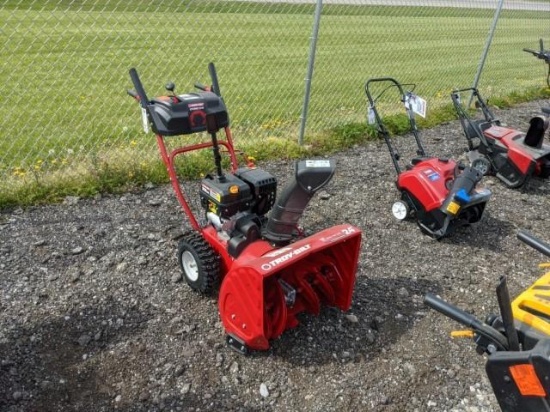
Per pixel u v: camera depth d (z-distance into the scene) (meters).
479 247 5.01
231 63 12.84
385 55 15.58
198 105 3.84
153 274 4.29
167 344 3.57
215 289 4.11
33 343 3.51
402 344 3.69
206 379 3.32
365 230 5.20
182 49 13.43
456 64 14.80
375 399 3.24
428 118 8.84
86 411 3.05
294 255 3.13
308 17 18.69
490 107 10.12
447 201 4.77
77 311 3.83
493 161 6.48
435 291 4.30
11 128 7.54
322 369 3.44
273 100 9.83
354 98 10.17
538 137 6.11
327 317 3.88
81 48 12.66
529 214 5.76
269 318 3.45
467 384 3.38
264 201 3.80
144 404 3.12
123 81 10.60
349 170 6.60
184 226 5.02
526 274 4.61
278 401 3.19
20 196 5.27
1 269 4.24
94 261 4.41
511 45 18.42
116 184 5.69
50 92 9.64
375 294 4.20
